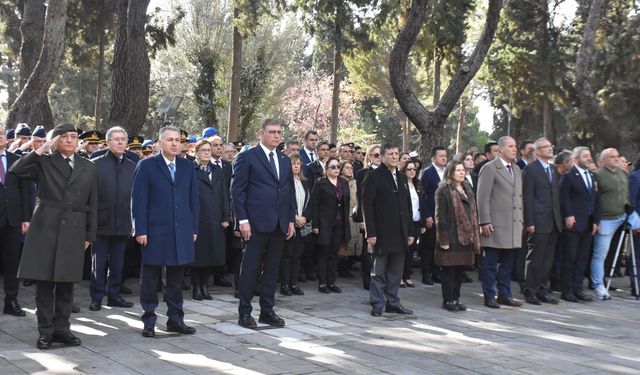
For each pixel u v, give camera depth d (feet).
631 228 30.58
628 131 68.23
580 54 51.31
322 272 29.78
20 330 20.63
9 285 22.56
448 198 25.77
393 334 21.38
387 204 24.41
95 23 82.89
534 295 28.30
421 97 110.42
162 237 20.07
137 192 20.06
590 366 18.04
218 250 27.04
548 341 20.99
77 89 134.41
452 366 17.62
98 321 22.25
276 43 94.84
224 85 91.91
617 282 35.27
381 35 63.41
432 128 42.45
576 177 29.19
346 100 131.13
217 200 27.30
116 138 24.43
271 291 22.34
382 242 24.26
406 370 17.07
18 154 24.82
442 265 25.70
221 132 92.68
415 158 33.55
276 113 101.76
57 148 18.97
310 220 28.94
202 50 90.99
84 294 27.37
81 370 16.35
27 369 16.34
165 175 20.33
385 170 24.73
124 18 42.75
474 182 33.58
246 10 54.19
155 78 101.71
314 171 32.32
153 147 30.25
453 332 21.97
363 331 21.72
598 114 52.26
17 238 22.52
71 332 20.15
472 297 29.66
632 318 25.52
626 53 68.90
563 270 29.50
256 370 16.63
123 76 42.11
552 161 32.17
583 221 29.09
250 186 21.80
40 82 39.45
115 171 24.67
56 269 18.21
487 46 42.09
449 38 56.65
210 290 29.68
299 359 17.83
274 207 21.74
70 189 18.75
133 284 30.35
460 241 25.58
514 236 26.91
